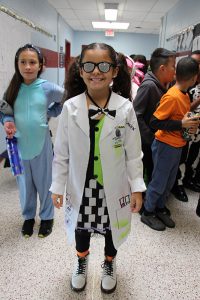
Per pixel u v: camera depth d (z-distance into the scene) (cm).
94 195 117
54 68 671
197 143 257
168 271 158
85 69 101
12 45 343
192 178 276
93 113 106
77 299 136
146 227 203
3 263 158
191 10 414
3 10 306
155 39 1008
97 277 151
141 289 144
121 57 116
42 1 514
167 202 246
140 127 200
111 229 119
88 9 636
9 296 136
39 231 187
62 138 116
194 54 225
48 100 168
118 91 121
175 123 170
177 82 175
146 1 532
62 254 168
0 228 193
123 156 115
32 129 164
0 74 307
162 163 187
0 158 314
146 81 200
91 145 108
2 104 161
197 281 152
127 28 898
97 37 1020
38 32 483
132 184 116
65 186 127
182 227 205
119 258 167
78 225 127
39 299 135
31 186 180
